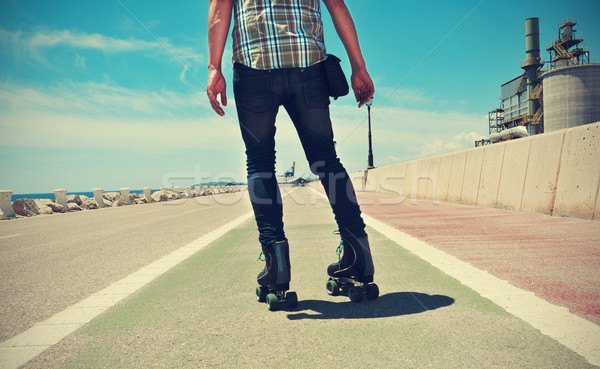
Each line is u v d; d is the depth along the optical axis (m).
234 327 1.71
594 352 1.29
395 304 1.93
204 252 3.92
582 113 52.41
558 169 5.74
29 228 8.55
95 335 1.68
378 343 1.44
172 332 1.68
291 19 1.88
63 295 2.53
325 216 7.77
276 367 1.28
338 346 1.43
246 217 8.28
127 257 3.99
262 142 1.96
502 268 2.66
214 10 1.93
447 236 4.27
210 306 2.06
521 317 1.66
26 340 1.65
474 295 2.03
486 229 4.70
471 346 1.37
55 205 15.89
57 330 1.77
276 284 1.93
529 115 68.50
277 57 1.86
